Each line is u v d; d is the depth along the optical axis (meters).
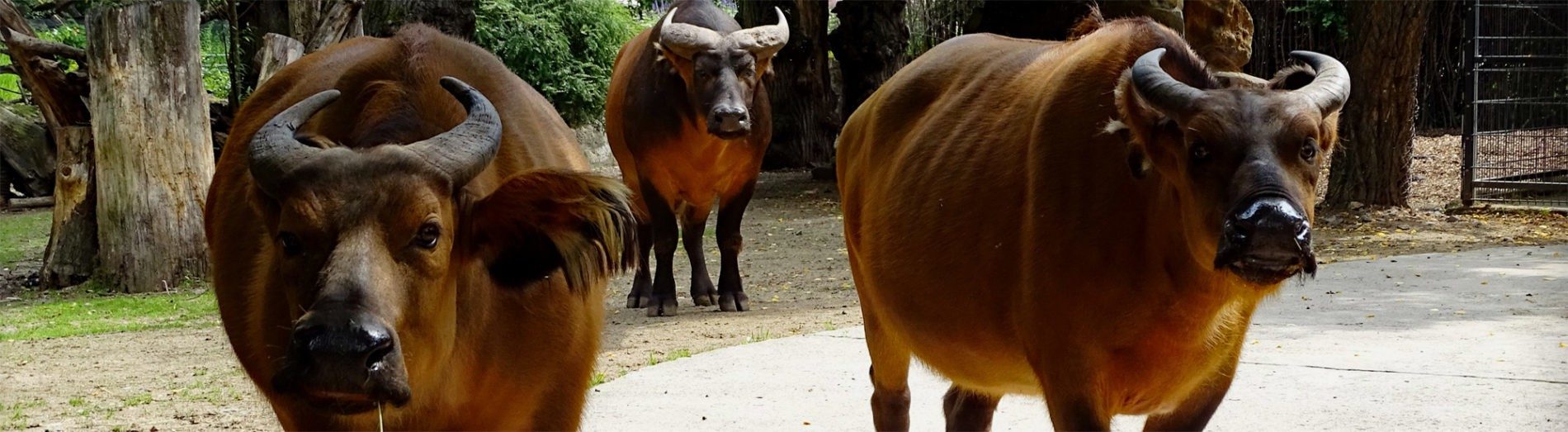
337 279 3.24
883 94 5.45
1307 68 3.89
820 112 24.98
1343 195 15.72
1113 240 3.92
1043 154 4.12
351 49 5.19
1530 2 18.05
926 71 5.29
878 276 4.94
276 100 4.99
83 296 12.08
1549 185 15.96
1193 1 12.34
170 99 12.26
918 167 4.82
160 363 8.20
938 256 4.53
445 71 4.55
